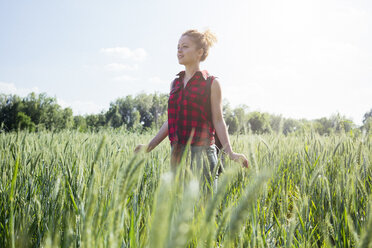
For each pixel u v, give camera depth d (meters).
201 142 2.20
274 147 2.91
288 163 2.93
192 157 2.10
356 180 1.58
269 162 2.27
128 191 0.69
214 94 2.27
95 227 0.74
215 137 2.40
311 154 2.91
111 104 74.62
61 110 50.66
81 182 1.42
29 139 3.33
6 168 1.98
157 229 0.39
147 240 0.97
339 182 1.78
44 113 47.06
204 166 2.00
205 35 2.43
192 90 2.26
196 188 0.41
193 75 2.33
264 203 1.40
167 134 2.62
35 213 1.48
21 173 1.96
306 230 1.46
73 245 1.02
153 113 72.19
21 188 1.78
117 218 0.68
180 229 0.40
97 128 7.83
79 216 1.12
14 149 2.25
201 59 2.49
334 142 3.30
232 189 1.67
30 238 1.24
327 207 1.78
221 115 2.29
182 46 2.41
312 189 1.78
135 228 1.11
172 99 2.36
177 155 2.15
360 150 1.83
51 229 1.14
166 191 0.56
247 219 1.21
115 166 0.80
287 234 1.27
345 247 1.32
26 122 42.12
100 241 0.80
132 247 0.95
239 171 1.84
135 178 0.69
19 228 1.20
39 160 2.23
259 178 0.50
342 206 1.59
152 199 1.33
